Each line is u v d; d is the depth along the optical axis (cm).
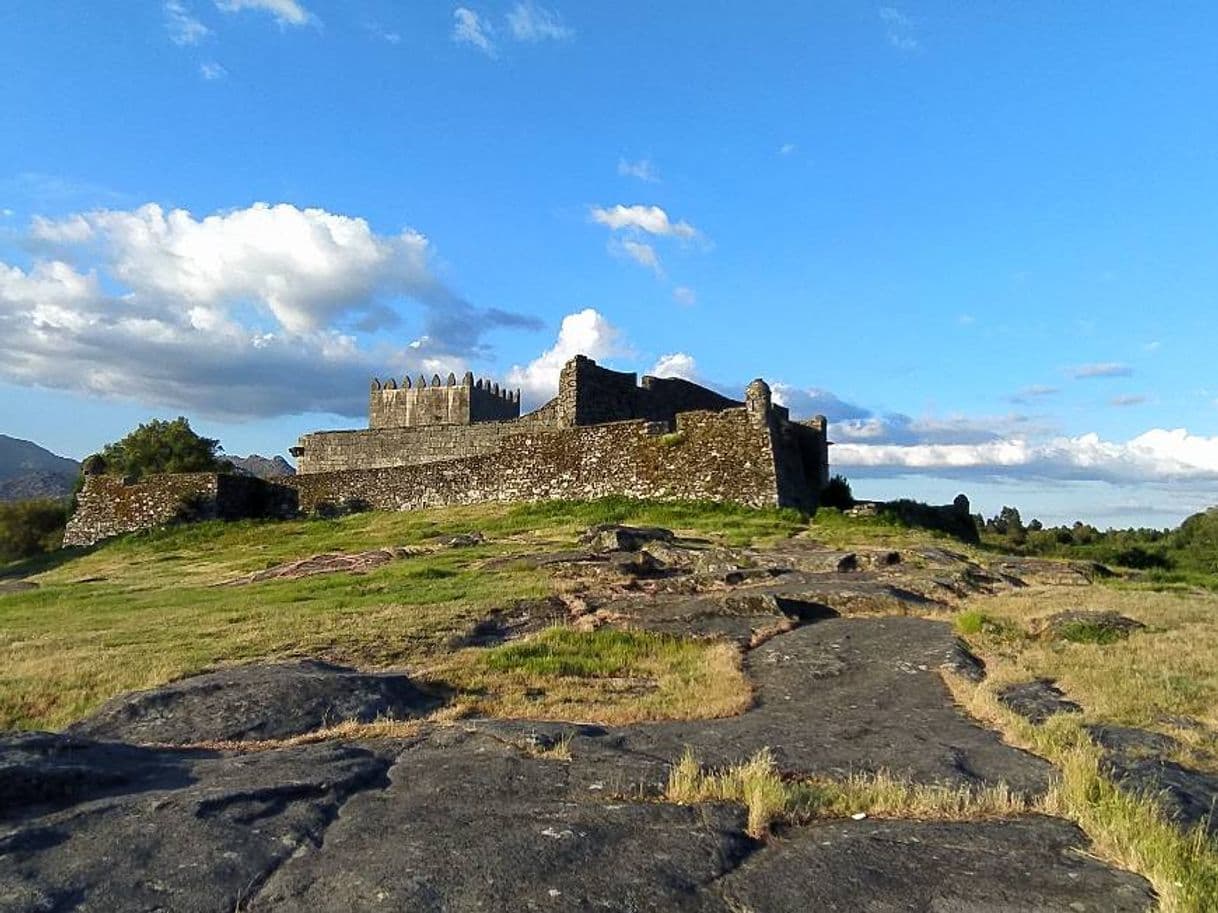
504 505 4122
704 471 3778
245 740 995
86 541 4606
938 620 1742
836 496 4138
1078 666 1296
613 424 4044
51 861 616
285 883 588
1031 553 4566
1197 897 542
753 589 2003
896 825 697
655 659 1483
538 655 1478
